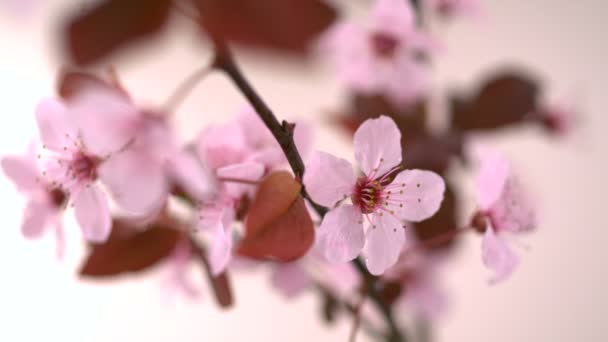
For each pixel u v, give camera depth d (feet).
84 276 1.06
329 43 1.18
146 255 1.07
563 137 1.37
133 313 1.60
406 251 1.11
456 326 1.70
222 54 0.95
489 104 1.23
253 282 1.61
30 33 1.47
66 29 0.87
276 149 1.01
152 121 0.94
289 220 0.97
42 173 1.02
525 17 1.75
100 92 0.95
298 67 0.86
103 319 1.59
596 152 1.77
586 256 1.77
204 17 0.86
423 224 1.14
